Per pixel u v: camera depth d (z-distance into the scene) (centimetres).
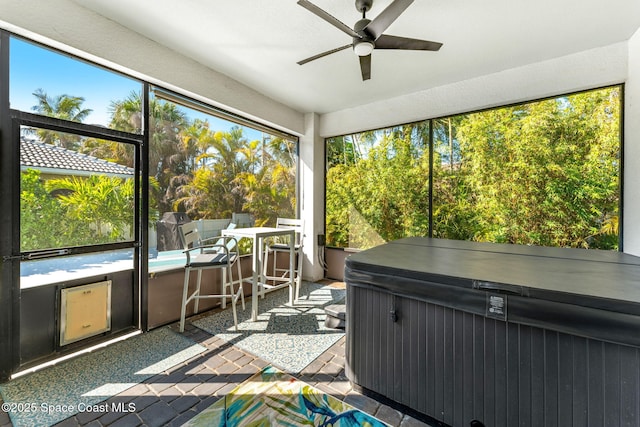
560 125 304
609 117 281
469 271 152
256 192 401
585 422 114
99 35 226
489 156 345
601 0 203
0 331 193
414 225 400
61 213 224
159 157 288
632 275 145
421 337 151
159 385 189
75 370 205
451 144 370
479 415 135
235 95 344
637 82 244
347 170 464
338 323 278
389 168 423
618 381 109
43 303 215
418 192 397
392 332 161
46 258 216
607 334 108
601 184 286
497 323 130
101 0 210
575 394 116
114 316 256
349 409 167
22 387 185
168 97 293
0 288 193
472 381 137
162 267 290
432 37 251
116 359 221
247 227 387
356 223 455
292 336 261
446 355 144
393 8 169
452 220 371
